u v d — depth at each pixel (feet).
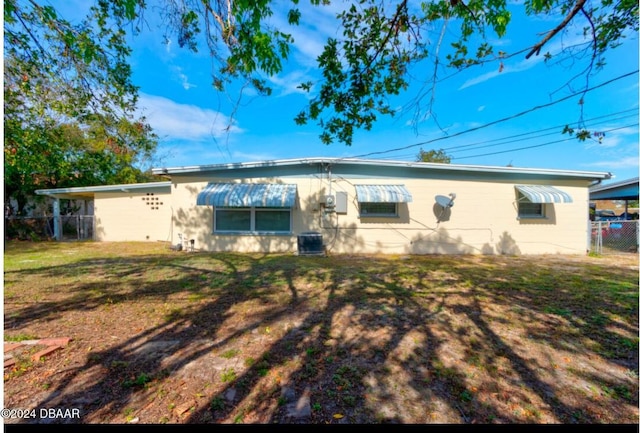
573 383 10.55
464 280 26.35
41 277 26.23
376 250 44.04
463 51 14.93
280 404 9.36
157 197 57.88
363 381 10.62
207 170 43.52
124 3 13.61
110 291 21.95
